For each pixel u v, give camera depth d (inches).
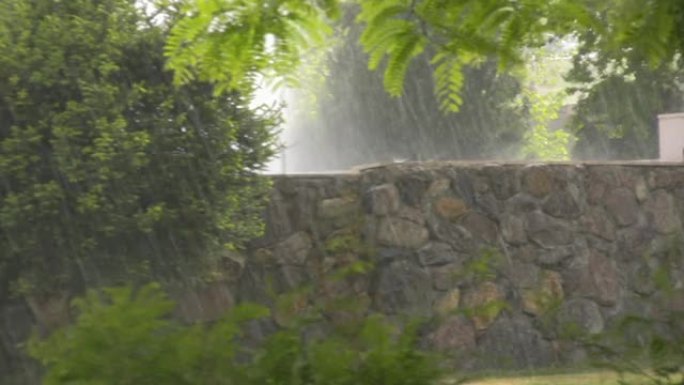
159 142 618.8
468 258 770.2
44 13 609.6
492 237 780.0
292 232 747.4
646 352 280.7
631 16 343.0
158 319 225.1
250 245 732.0
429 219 768.3
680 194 833.5
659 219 823.7
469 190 781.9
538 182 796.0
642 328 285.7
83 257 612.7
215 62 352.2
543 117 1422.2
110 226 602.9
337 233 756.0
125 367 216.5
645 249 814.5
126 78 618.5
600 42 367.2
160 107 621.0
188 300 671.8
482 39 346.9
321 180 759.7
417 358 235.1
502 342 737.0
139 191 612.1
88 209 597.3
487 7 343.6
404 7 349.4
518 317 754.2
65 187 604.1
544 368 599.5
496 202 785.6
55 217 603.2
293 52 353.4
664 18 339.6
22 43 600.4
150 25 619.8
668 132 1010.7
